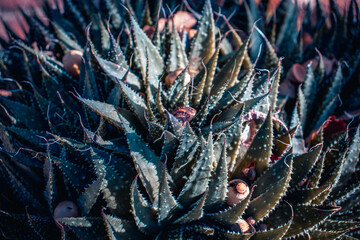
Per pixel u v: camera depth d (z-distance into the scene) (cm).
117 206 31
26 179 36
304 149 40
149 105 32
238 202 31
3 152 35
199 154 31
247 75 35
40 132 36
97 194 30
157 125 32
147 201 31
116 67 36
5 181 36
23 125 38
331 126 44
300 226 32
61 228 31
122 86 32
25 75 46
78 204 32
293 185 34
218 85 37
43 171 35
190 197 31
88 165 34
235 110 33
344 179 38
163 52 43
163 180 28
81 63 40
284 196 34
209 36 41
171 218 31
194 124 34
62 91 40
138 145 30
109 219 28
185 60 40
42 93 42
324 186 32
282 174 32
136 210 29
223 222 31
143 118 34
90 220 30
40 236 32
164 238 30
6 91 45
